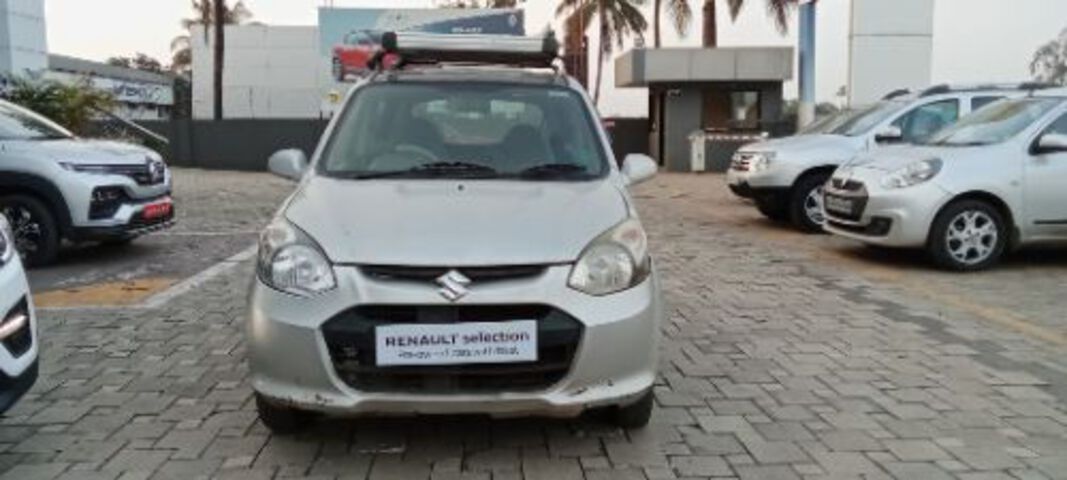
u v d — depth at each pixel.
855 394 5.25
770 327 6.77
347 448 4.43
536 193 4.62
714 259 9.86
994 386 5.41
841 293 8.00
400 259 3.93
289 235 4.21
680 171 28.22
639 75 27.64
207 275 8.84
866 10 19.17
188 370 5.68
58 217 9.18
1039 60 23.52
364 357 3.96
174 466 4.23
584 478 4.12
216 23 32.47
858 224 9.34
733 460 4.32
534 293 3.94
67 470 4.20
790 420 4.84
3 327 3.93
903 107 12.09
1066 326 6.82
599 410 4.77
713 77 27.41
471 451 4.40
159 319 7.00
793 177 11.94
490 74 5.76
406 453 4.38
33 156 9.07
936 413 4.95
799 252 10.34
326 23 33.78
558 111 5.45
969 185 8.80
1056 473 4.19
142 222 9.66
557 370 4.02
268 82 49.94
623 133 31.70
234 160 28.28
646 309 4.19
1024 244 9.06
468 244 4.00
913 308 7.40
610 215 4.41
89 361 5.87
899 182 8.96
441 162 5.04
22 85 15.55
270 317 4.05
